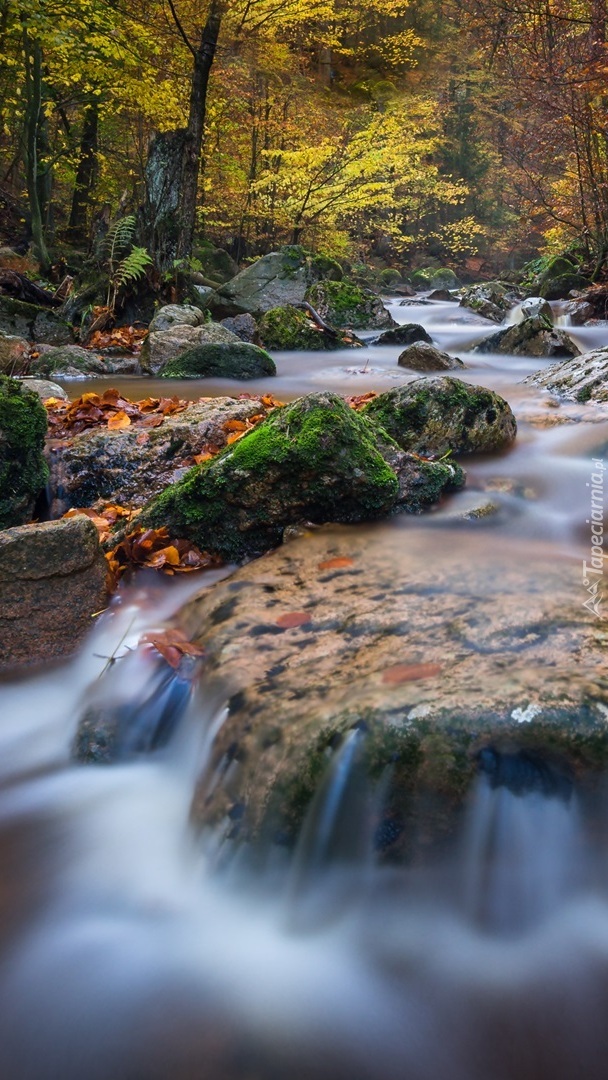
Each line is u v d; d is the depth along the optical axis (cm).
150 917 179
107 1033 152
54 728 254
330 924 170
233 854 181
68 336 1070
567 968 159
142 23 1406
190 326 925
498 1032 149
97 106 1828
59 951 171
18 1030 154
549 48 1381
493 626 231
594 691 178
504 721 171
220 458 346
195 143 1245
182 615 288
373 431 378
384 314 1338
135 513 376
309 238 2198
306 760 179
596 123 1402
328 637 239
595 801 168
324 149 1728
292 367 923
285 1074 143
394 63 2773
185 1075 142
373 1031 150
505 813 168
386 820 171
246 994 158
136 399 671
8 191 1992
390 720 175
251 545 343
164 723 234
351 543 323
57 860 199
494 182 3297
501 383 749
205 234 2375
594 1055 145
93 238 1524
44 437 376
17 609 283
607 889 168
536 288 1814
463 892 170
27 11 1274
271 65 1731
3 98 1714
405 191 2938
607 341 1135
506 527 359
